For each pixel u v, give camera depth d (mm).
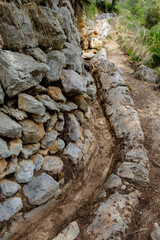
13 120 1969
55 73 2498
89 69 4152
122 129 3277
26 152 2117
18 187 2020
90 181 2660
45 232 2092
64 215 2264
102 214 2137
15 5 1987
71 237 1979
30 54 2244
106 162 2939
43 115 2229
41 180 2186
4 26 1898
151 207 2230
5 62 1845
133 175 2523
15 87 1883
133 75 5746
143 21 11648
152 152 3031
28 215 2084
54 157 2506
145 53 6875
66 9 3254
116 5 14547
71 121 2781
